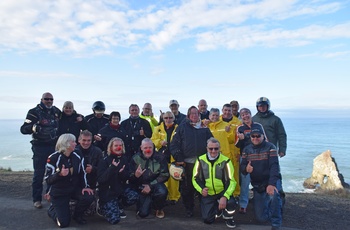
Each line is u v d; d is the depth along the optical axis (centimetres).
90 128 794
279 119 761
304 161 8400
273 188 582
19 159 8031
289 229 609
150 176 633
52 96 691
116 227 568
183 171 642
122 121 842
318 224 654
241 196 692
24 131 656
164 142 728
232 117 788
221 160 616
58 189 568
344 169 7038
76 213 582
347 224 664
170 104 891
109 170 588
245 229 584
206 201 615
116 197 622
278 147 761
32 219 600
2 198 749
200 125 687
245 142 703
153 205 645
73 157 586
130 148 798
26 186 885
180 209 709
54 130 692
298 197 915
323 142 16388
